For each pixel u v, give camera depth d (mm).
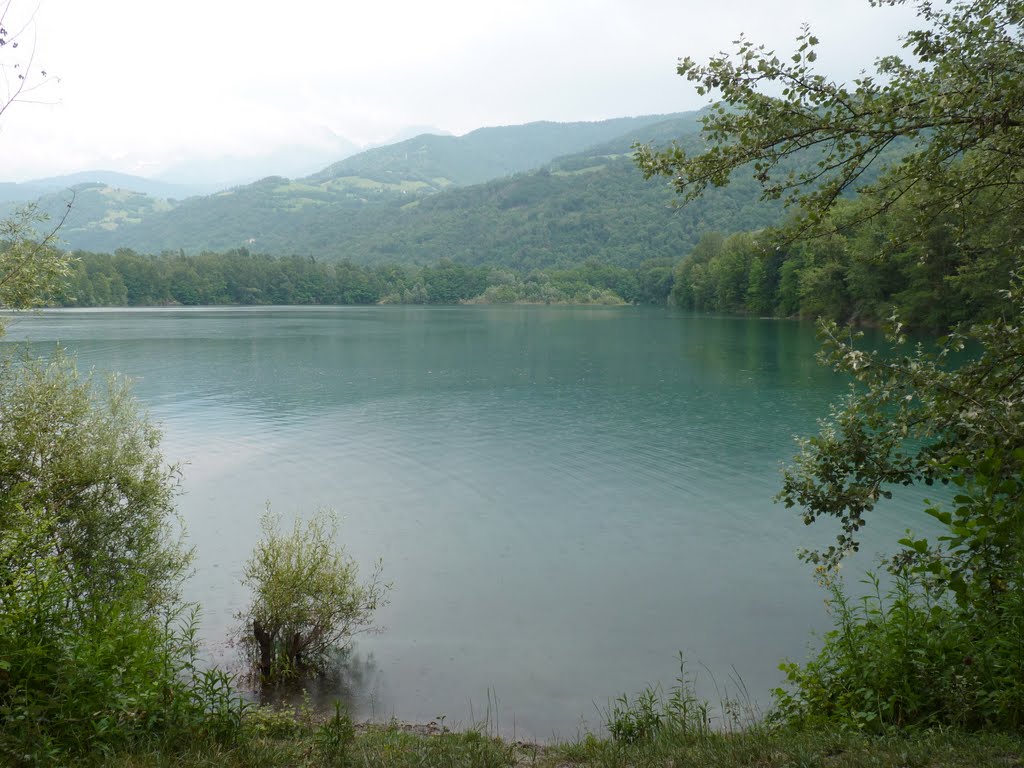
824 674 7918
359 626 13812
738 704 10430
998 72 6055
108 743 5828
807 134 6410
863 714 6523
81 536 12711
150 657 6969
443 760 6484
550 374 50375
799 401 37938
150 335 82812
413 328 101062
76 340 74000
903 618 7285
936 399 6133
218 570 16578
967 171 6984
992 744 5441
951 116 6066
